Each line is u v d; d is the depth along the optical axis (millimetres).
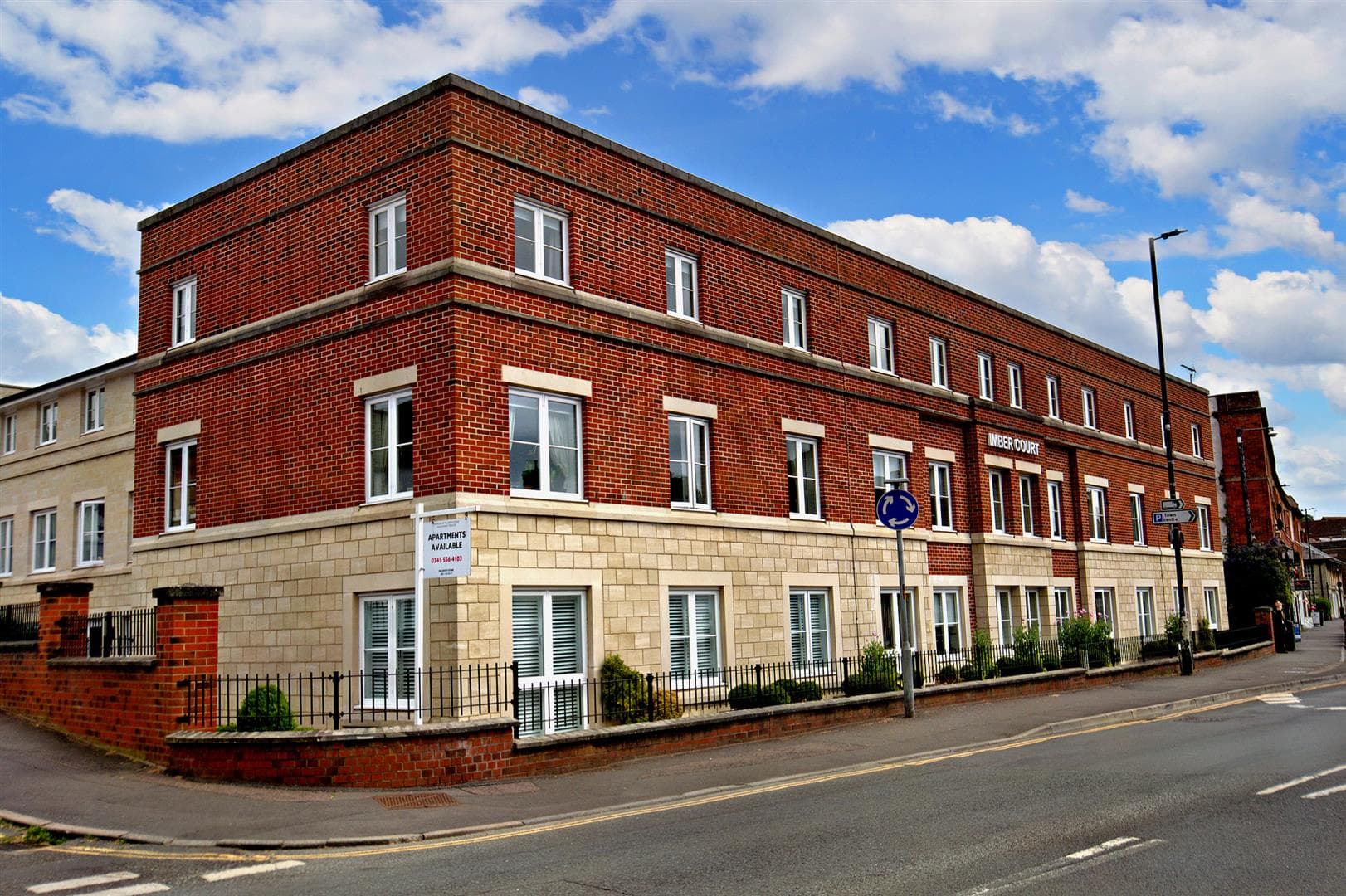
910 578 24703
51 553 29094
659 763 14383
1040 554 29891
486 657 15477
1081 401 34531
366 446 17078
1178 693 23000
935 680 23766
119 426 27047
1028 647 25766
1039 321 32312
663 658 18312
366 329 17078
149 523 20344
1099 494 34562
